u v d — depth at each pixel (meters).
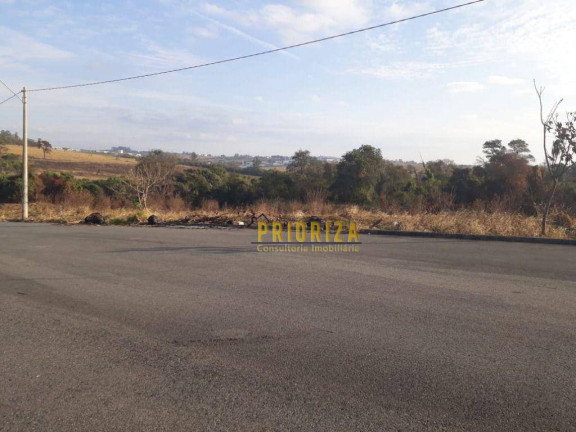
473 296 7.07
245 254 11.13
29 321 5.99
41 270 9.30
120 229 17.66
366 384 4.15
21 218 23.64
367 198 29.47
